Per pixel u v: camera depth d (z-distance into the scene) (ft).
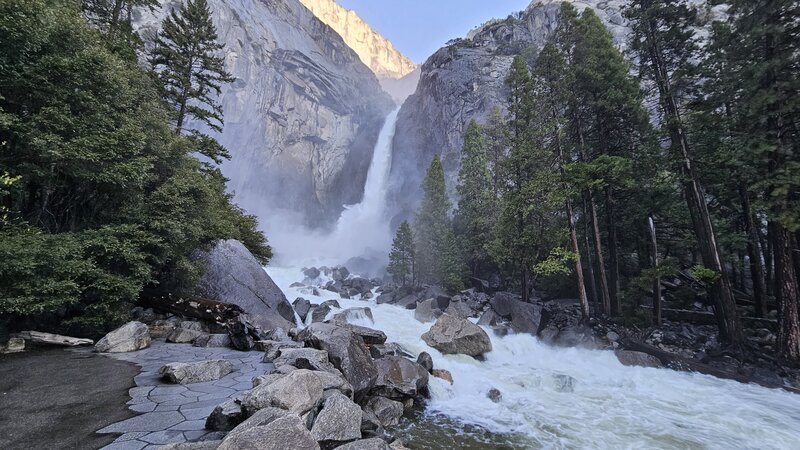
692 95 69.87
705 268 58.80
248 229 74.13
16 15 29.09
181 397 19.83
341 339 30.53
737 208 75.77
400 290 108.99
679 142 65.72
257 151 247.91
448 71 254.06
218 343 35.88
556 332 66.13
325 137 290.97
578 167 69.21
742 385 45.93
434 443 25.90
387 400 29.55
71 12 36.55
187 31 72.33
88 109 34.42
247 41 257.75
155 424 15.92
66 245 29.66
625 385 45.09
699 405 38.78
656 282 68.13
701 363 53.52
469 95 226.58
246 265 57.26
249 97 245.45
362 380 28.12
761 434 31.78
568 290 96.89
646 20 70.13
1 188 30.14
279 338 38.06
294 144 272.92
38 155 30.83
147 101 46.91
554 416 33.53
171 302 43.32
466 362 50.19
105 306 32.27
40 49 31.37
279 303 56.13
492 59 240.12
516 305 75.36
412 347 49.90
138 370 25.11
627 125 77.61
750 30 51.21
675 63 70.13
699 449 28.40
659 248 89.51
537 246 79.46
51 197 36.42
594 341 61.77
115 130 35.55
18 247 26.11
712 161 64.64
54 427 15.21
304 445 12.57
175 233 39.50
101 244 31.89
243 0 291.99
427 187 125.80
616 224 84.17
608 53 78.02
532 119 81.61
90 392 20.06
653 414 35.58
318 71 301.63
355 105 335.67
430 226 118.83
